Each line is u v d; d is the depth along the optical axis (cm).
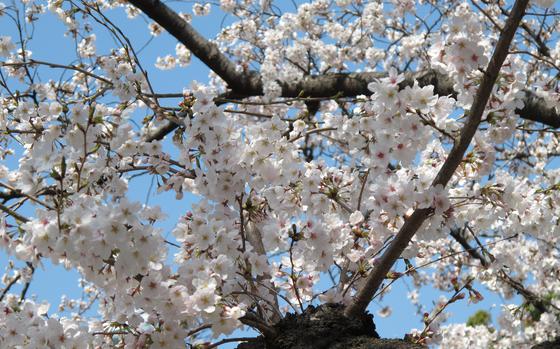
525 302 641
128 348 322
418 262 512
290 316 351
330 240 356
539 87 445
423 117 329
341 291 386
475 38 330
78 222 277
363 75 680
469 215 371
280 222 365
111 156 373
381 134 338
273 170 356
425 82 599
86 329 308
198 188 363
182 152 362
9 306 318
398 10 745
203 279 317
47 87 486
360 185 396
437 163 385
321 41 754
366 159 358
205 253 352
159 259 309
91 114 329
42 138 361
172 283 313
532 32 679
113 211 279
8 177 430
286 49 741
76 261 292
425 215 335
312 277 393
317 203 370
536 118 576
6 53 436
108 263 295
